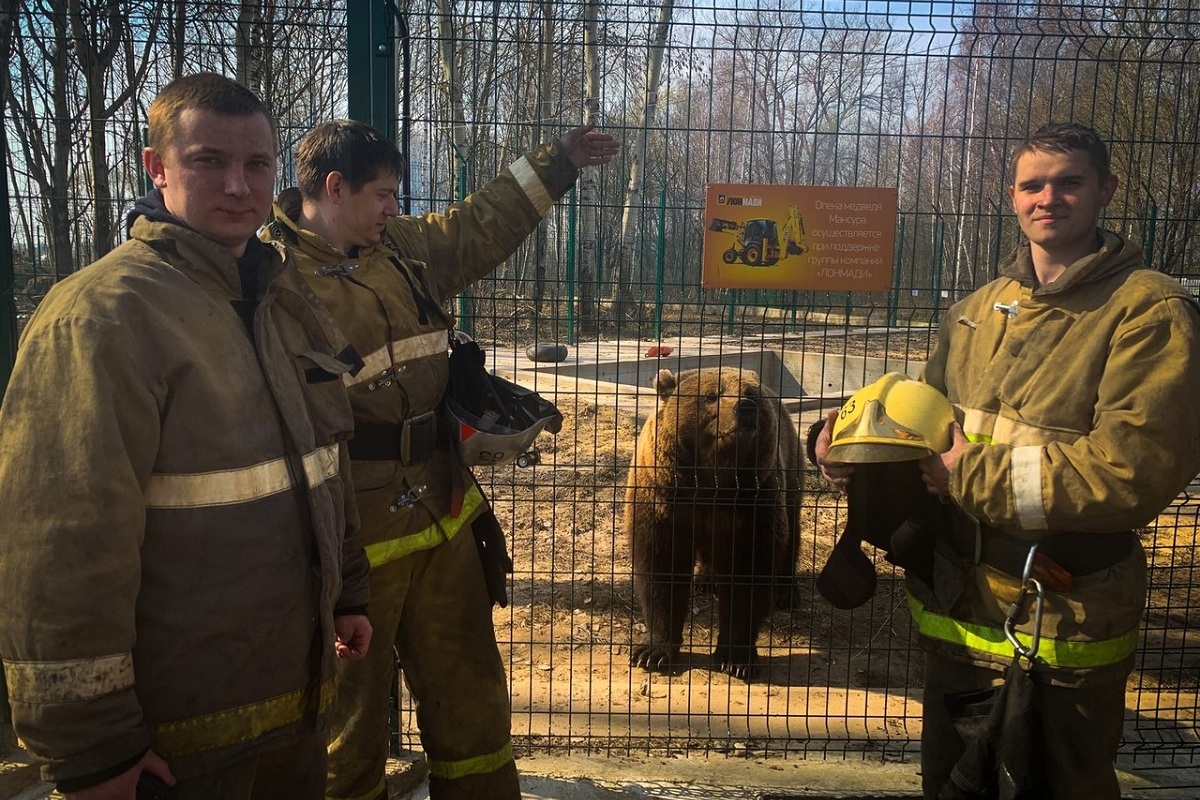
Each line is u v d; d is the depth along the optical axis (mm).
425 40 3295
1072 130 2330
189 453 1670
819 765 3457
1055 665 2316
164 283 1707
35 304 3383
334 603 1940
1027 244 2521
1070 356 2297
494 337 4012
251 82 3602
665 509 4441
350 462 2385
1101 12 3637
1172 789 3275
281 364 1873
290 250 2328
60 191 3609
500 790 2791
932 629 2607
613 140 3143
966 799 2385
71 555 1487
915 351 10633
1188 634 4727
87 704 1505
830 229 3232
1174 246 3857
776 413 4801
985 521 2346
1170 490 2137
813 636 4914
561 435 8281
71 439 1509
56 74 3607
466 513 2746
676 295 3631
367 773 2715
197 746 1698
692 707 3992
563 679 4285
